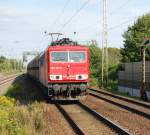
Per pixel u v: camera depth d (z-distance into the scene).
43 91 29.95
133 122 16.75
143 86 29.39
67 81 25.06
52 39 29.23
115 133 13.98
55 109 22.05
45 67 26.64
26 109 19.44
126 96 32.53
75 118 18.19
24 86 44.00
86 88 25.47
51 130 14.64
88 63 25.38
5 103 21.52
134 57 48.94
